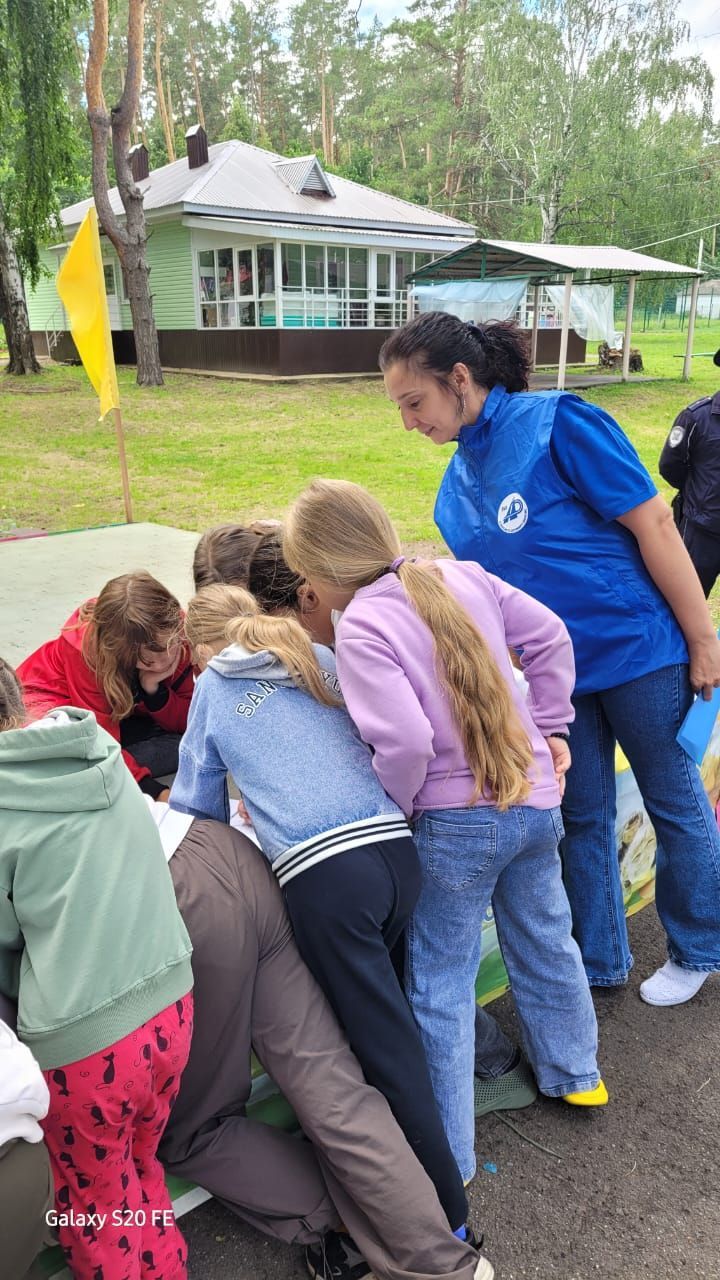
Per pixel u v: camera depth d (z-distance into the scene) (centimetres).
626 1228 192
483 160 4141
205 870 175
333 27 5909
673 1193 201
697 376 2378
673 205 3312
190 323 2261
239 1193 176
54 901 145
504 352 218
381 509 187
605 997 263
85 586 648
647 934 294
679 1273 182
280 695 181
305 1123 169
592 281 2188
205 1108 175
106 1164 150
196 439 1484
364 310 2170
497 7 3284
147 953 150
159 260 2281
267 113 6012
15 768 150
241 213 2008
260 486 1137
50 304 2819
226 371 2191
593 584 219
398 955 205
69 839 148
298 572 189
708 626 225
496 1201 198
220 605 212
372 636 172
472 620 179
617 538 221
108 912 147
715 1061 238
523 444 214
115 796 156
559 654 194
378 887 168
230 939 169
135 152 2695
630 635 222
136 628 254
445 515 237
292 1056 170
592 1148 212
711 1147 213
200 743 188
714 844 242
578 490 215
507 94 3244
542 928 206
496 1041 233
